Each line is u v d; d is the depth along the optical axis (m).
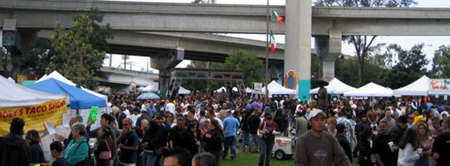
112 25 46.69
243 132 17.19
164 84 65.38
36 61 42.66
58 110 10.65
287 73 42.28
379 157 8.23
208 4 47.28
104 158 8.23
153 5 46.75
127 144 9.14
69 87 12.81
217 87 77.06
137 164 11.06
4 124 9.20
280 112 17.44
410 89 28.25
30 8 44.59
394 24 48.97
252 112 16.31
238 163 14.07
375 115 15.23
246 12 47.62
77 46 35.88
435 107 24.12
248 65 60.06
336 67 78.06
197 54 67.06
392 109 19.81
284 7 47.84
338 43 48.28
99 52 40.62
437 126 11.07
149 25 47.16
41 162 7.90
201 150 12.50
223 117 16.50
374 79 74.75
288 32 46.53
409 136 7.92
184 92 55.03
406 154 7.89
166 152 4.00
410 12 47.75
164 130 10.20
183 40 59.78
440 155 7.29
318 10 47.81
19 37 46.50
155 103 25.42
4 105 9.16
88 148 7.72
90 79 36.12
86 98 12.71
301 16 45.25
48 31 54.28
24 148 6.95
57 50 35.66
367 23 49.09
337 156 5.61
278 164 13.93
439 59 63.84
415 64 56.94
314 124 5.58
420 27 48.75
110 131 8.63
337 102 29.34
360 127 14.23
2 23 45.12
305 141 5.59
